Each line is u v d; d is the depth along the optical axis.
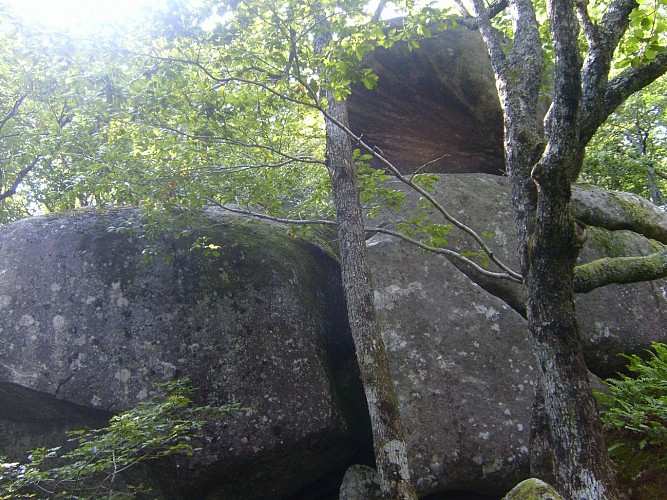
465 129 8.56
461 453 6.24
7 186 10.91
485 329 7.08
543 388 4.49
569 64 4.29
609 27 4.77
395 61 8.08
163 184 6.44
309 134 8.24
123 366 6.20
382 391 5.14
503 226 8.20
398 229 6.93
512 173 5.09
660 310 7.93
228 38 5.48
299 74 5.56
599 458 4.14
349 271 5.71
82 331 6.30
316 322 7.04
